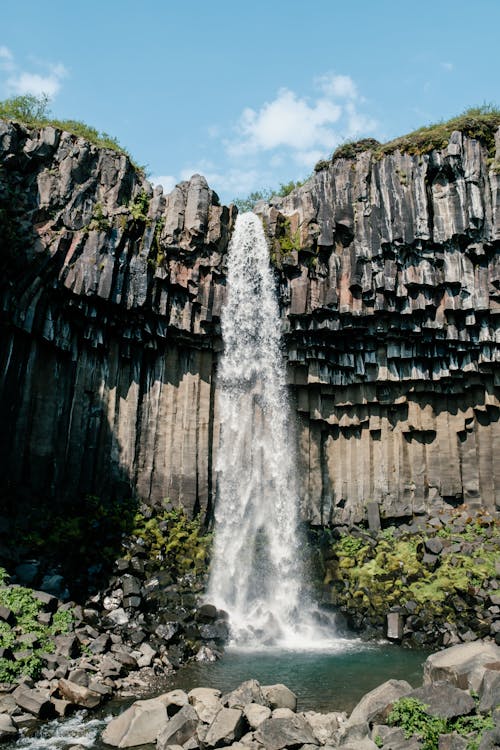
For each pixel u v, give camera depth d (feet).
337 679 46.85
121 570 58.80
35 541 58.03
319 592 67.00
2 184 63.72
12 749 32.91
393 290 75.00
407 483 79.30
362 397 80.43
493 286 74.43
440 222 75.66
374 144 80.38
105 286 67.26
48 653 44.01
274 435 78.02
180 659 49.98
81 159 69.67
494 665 36.27
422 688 34.53
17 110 72.43
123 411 71.67
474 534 72.90
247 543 72.54
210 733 33.40
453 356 77.36
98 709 38.83
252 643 57.98
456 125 77.41
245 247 78.38
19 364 63.36
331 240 76.38
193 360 76.38
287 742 32.53
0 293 60.49
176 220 74.38
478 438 78.33
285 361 78.69
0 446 60.70
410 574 66.49
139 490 70.69
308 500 77.97
